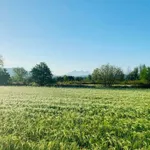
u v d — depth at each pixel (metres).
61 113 17.23
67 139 10.70
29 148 9.12
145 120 14.02
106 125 12.27
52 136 10.97
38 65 92.12
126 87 65.69
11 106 21.00
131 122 13.50
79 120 14.12
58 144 9.72
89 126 12.38
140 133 11.16
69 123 13.08
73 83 81.31
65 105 21.70
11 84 83.25
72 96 33.16
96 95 35.12
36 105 21.83
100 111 18.06
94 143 10.09
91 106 20.89
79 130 11.56
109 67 74.88
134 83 75.00
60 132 11.38
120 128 11.86
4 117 15.47
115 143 10.00
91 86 67.19
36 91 45.53
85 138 10.68
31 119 14.55
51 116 15.41
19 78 114.62
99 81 75.75
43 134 11.58
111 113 17.09
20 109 18.88
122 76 76.75
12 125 12.94
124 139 10.57
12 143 9.39
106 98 30.17
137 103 24.02
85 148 9.93
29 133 11.66
